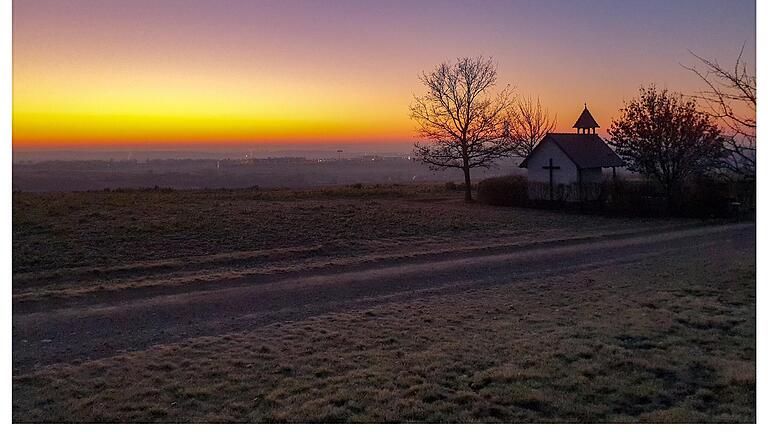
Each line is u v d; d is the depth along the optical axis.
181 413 6.95
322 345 9.75
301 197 39.59
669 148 31.44
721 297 12.34
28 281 14.44
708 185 30.50
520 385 7.58
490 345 9.45
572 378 7.75
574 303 12.55
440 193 45.81
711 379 7.68
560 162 37.47
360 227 24.61
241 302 13.10
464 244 22.03
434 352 9.12
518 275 16.45
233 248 19.41
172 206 28.19
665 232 25.33
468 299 13.42
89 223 21.88
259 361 8.92
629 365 8.26
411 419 6.63
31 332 10.66
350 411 6.90
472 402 7.08
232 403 7.25
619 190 33.03
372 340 10.01
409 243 21.97
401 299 13.59
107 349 9.76
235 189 46.91
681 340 9.34
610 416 6.61
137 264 16.50
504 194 37.75
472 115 40.62
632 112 32.88
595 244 22.16
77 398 7.47
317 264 17.66
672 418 6.39
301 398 7.36
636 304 12.09
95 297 13.20
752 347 8.88
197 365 8.73
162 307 12.52
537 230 26.16
